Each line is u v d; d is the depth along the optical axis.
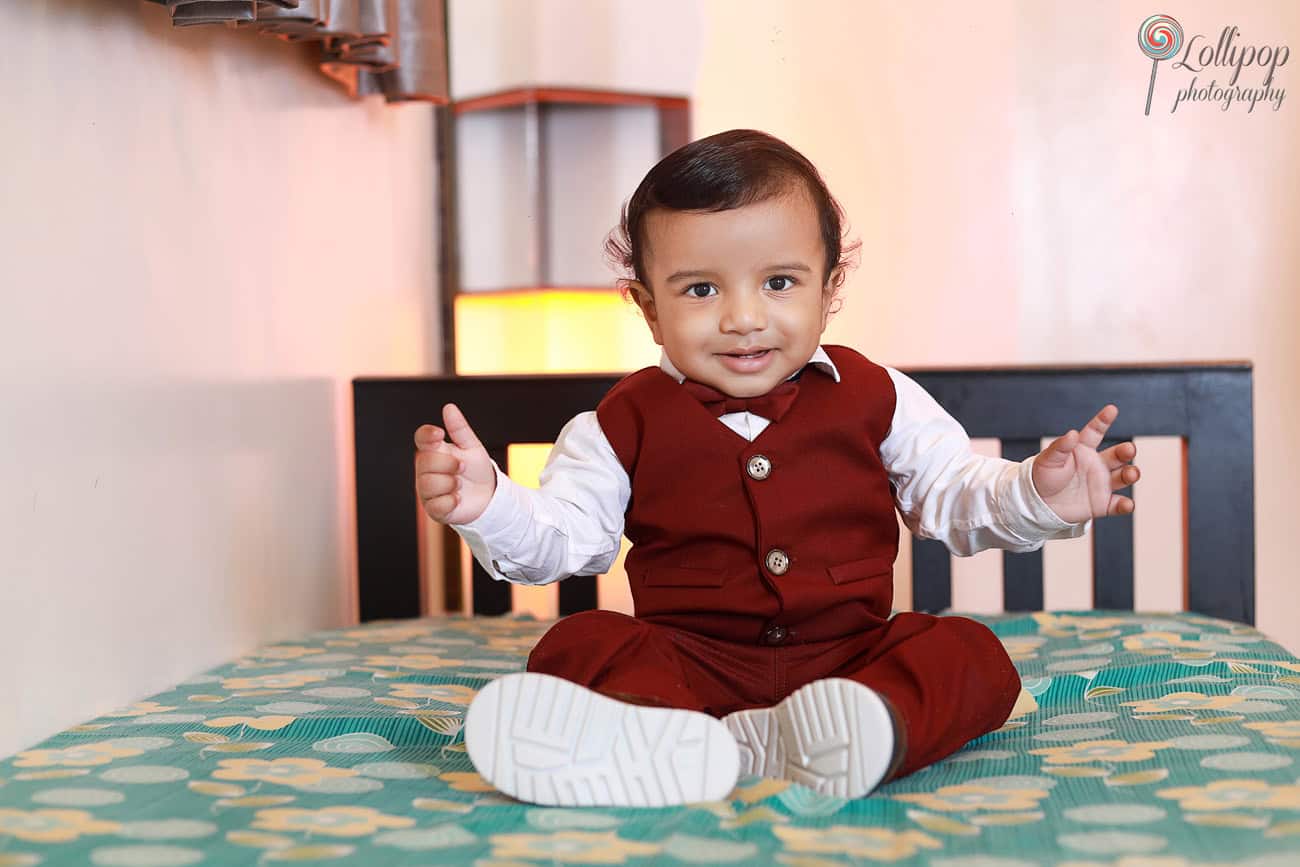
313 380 2.02
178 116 1.57
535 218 2.69
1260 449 2.64
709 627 1.25
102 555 1.37
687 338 1.23
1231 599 1.99
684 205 1.20
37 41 1.26
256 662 1.65
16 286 1.21
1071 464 1.20
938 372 2.02
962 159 2.71
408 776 1.12
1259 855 0.84
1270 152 2.64
